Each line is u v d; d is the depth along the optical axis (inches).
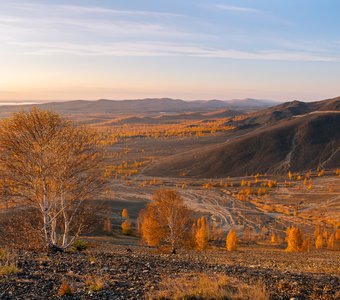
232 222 6294.3
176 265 647.1
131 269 573.0
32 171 747.4
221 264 711.1
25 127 733.3
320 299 415.2
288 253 1477.6
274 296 421.1
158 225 1635.1
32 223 796.0
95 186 801.6
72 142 768.9
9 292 409.7
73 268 553.0
